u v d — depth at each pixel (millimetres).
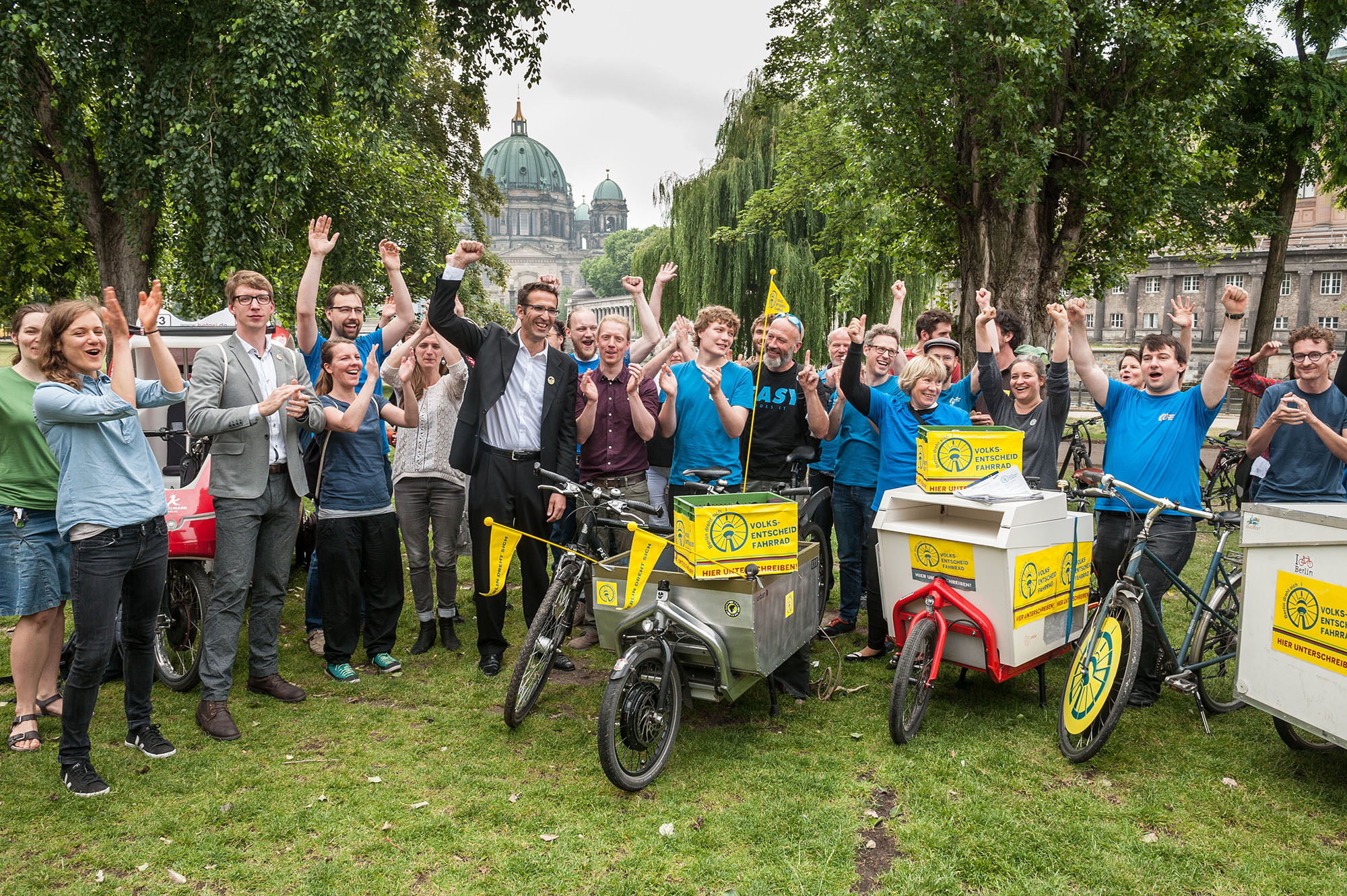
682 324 5832
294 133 13070
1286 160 15797
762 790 3541
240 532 4109
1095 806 3400
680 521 3719
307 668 5000
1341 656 3340
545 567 4859
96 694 3535
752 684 3971
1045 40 10891
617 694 3424
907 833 3203
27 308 3934
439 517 5258
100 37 13031
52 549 3932
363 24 13414
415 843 3160
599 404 5289
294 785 3574
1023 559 3945
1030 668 4168
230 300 4199
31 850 3100
